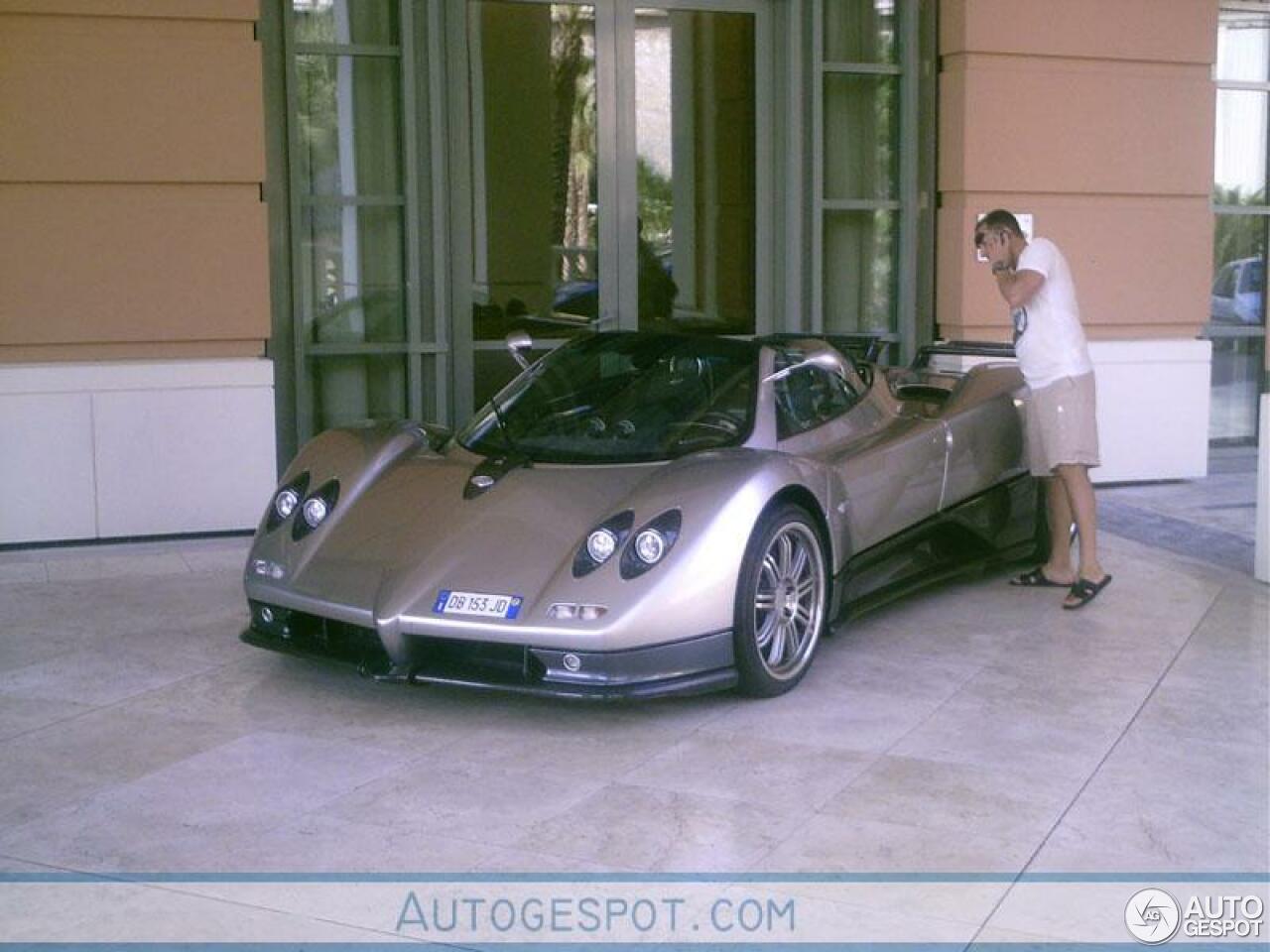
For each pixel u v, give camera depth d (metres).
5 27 6.51
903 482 5.43
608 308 8.00
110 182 6.75
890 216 8.45
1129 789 3.94
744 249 8.27
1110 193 8.33
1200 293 8.50
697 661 4.36
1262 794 3.91
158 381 6.89
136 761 4.17
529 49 7.69
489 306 7.77
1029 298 5.76
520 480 4.78
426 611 4.32
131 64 6.69
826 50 8.23
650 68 7.94
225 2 6.78
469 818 3.75
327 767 4.12
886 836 3.63
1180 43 8.30
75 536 6.86
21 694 4.76
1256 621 5.67
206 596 5.98
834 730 4.41
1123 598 6.00
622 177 7.95
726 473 4.55
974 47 7.97
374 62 7.40
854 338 6.11
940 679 4.92
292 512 4.89
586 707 4.64
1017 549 6.23
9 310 6.68
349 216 7.45
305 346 7.36
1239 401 9.38
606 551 4.34
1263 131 9.20
